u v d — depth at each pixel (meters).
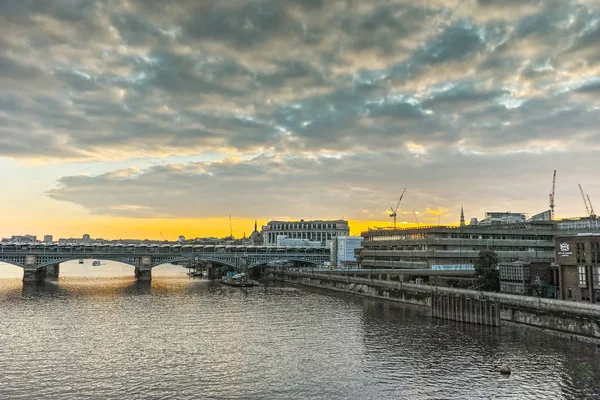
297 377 72.69
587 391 66.12
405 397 64.25
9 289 196.25
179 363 80.19
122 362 80.62
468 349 89.12
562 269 121.06
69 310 137.62
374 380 71.25
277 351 88.50
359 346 92.25
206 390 66.88
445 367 77.69
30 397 63.72
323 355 85.56
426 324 116.12
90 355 85.06
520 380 70.81
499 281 148.38
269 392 66.25
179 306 148.75
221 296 178.62
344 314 133.00
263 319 123.81
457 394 65.31
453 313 122.19
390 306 151.00
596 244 110.69
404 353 86.69
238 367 78.00
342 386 68.69
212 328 110.81
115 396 64.31
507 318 118.19
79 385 68.62
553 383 69.44
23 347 90.69
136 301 160.50
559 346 91.00
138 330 108.06
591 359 81.44
